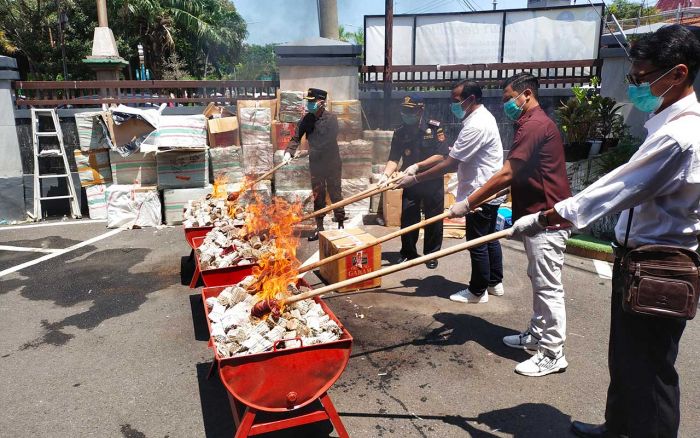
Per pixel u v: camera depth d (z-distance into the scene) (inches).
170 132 300.5
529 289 204.8
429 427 117.3
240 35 929.5
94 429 118.3
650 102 84.7
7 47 804.6
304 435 115.4
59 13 771.4
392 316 179.5
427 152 218.5
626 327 87.8
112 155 306.5
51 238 286.0
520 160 130.3
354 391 132.3
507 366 144.5
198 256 178.5
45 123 335.0
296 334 107.1
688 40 79.6
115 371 144.1
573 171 272.1
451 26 410.3
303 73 344.2
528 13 393.7
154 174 312.7
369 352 153.6
